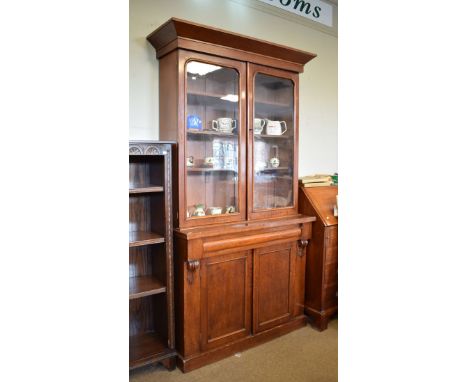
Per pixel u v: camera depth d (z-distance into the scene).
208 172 2.24
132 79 2.15
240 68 2.24
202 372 2.02
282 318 2.47
